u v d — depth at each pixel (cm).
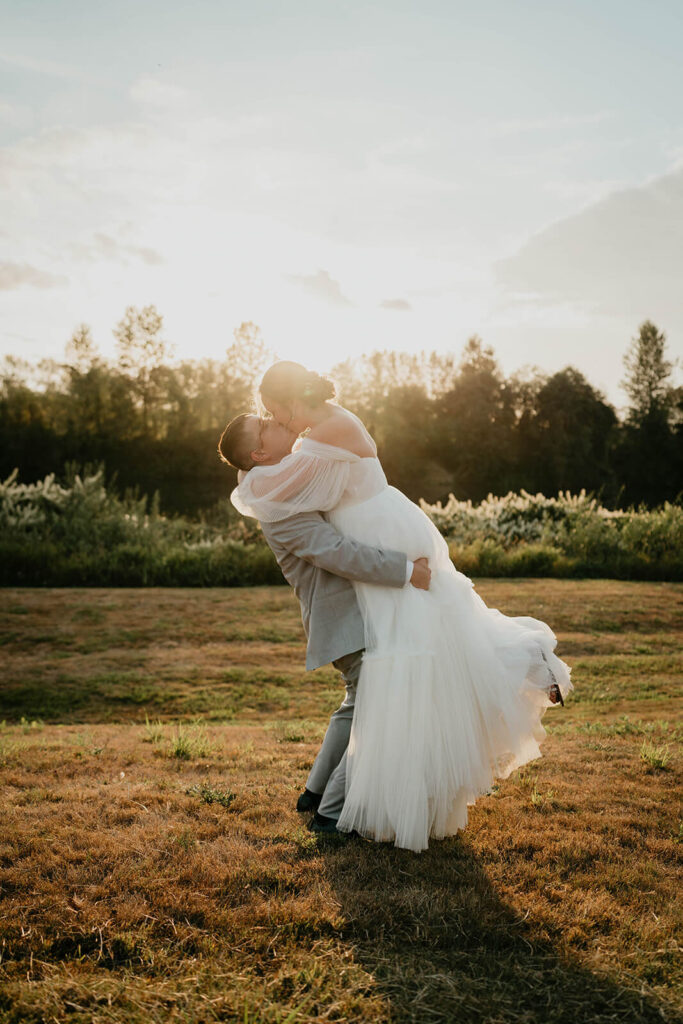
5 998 215
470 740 305
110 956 238
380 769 304
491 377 7194
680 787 401
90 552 1552
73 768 429
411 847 297
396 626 311
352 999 217
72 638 1033
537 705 319
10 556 1438
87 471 1875
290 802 364
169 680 873
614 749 486
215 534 1858
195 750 470
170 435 6294
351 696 347
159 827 329
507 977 231
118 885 276
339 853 308
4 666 912
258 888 277
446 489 6731
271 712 771
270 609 1209
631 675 895
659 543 1653
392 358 7625
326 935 250
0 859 296
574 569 1609
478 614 328
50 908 261
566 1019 213
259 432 335
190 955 239
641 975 233
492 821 346
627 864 304
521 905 270
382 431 7088
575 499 1991
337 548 309
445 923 258
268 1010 211
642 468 6994
